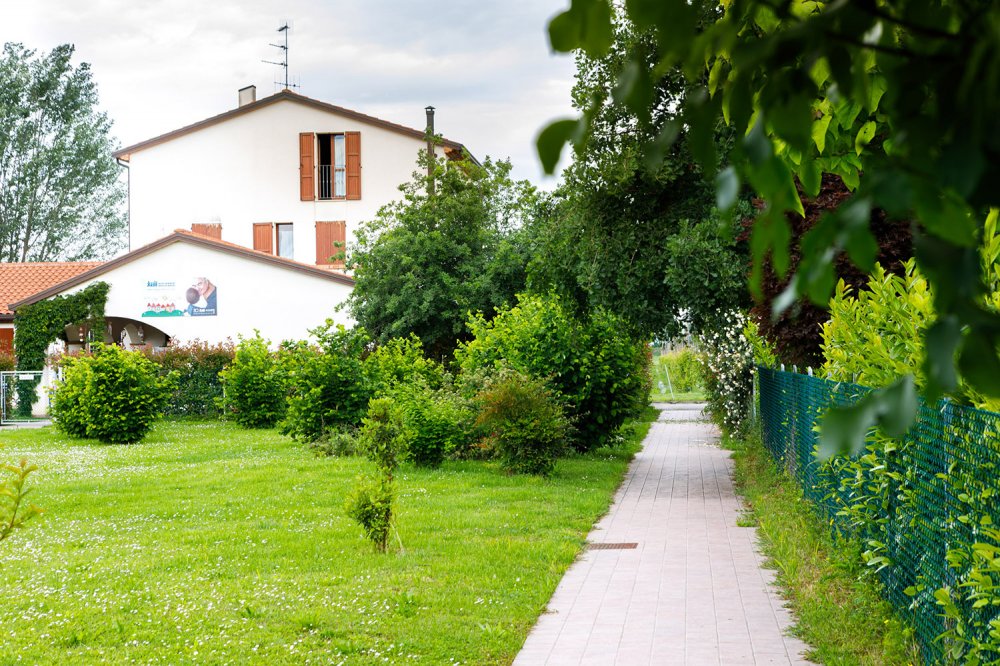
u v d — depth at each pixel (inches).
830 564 323.6
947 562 202.5
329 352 813.2
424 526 447.2
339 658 256.1
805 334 510.3
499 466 671.8
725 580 340.8
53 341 1348.4
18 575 355.3
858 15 45.7
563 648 263.3
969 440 187.3
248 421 1077.1
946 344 39.3
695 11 45.7
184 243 1363.2
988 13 42.7
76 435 971.3
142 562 376.8
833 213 43.3
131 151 1667.1
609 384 751.1
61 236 2313.0
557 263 636.1
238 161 1654.8
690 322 597.9
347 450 764.6
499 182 1273.4
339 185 1656.0
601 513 496.1
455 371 1207.6
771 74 47.2
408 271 1209.4
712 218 554.3
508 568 360.5
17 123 2285.9
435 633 277.1
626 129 534.3
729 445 868.0
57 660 254.2
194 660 253.4
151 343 1473.9
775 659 247.4
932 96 47.9
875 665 227.9
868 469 282.5
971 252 39.8
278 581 342.3
